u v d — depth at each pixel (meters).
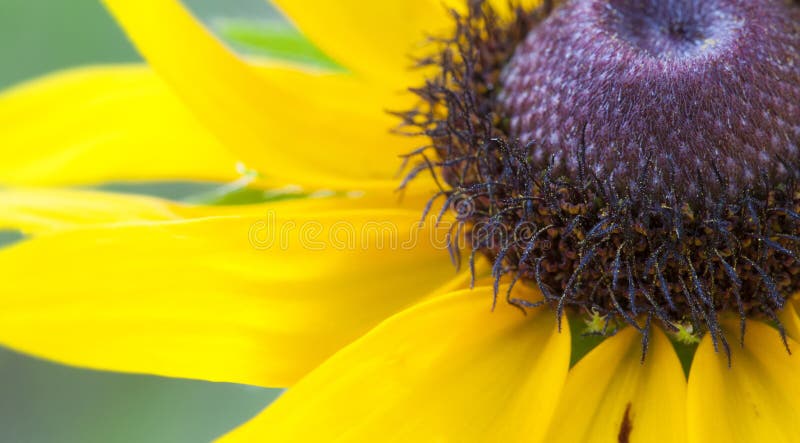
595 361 0.08
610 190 0.08
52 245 0.08
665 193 0.08
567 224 0.08
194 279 0.08
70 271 0.08
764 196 0.08
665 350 0.08
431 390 0.08
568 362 0.08
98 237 0.08
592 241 0.08
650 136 0.08
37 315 0.08
